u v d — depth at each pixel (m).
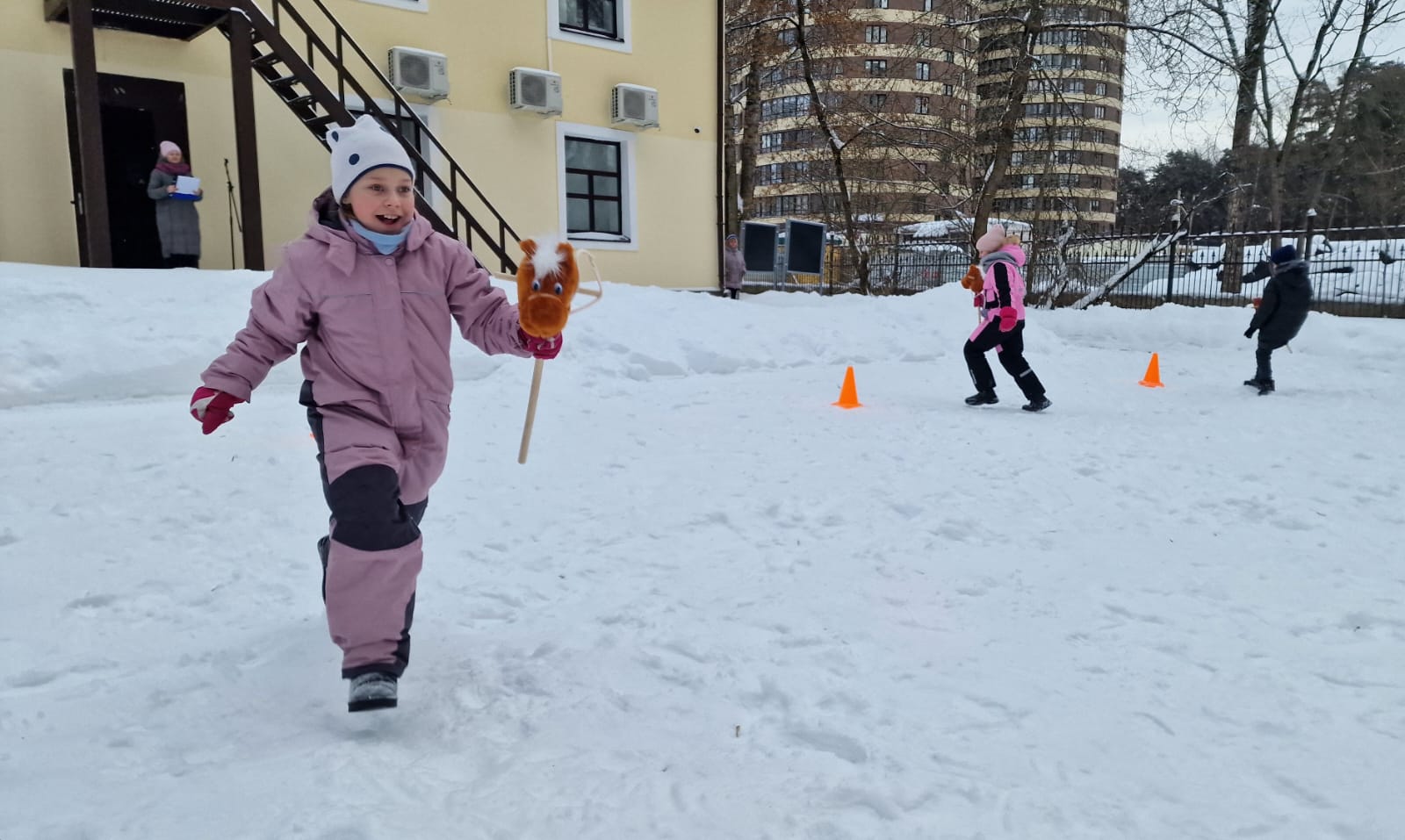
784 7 23.27
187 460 5.37
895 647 2.98
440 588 3.56
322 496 4.84
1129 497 5.05
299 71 10.24
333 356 2.52
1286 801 2.06
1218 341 15.23
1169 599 3.44
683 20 16.09
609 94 15.23
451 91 13.50
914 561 3.91
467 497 4.96
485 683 2.69
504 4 13.92
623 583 3.65
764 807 2.03
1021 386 8.11
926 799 2.06
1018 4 22.16
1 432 5.80
